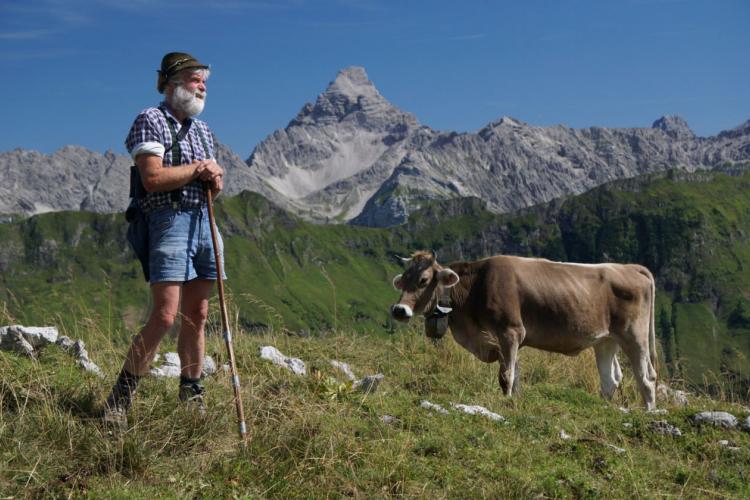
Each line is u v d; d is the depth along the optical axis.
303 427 6.29
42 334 8.14
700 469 7.00
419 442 6.82
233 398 6.90
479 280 10.80
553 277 10.76
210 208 6.50
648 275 11.32
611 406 10.22
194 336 6.83
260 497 5.34
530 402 9.59
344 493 5.67
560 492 6.09
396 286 11.06
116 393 6.29
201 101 6.80
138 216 6.50
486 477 6.26
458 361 11.86
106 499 5.02
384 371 11.21
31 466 5.35
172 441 5.94
